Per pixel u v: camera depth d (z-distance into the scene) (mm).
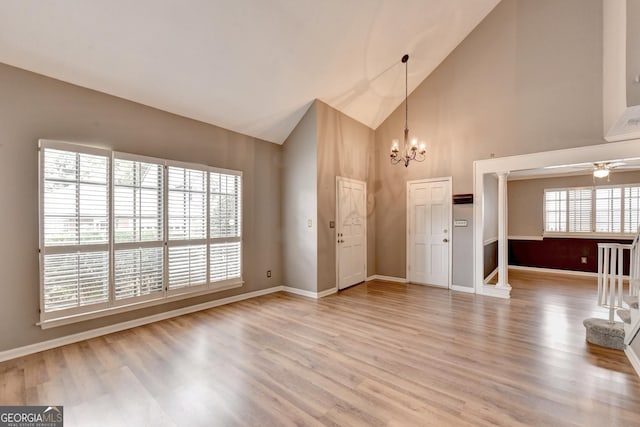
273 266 5000
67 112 2967
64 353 2732
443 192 5207
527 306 4152
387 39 4164
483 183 4789
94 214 3074
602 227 6105
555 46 4121
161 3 2646
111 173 3193
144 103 3498
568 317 3686
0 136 2623
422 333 3189
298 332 3229
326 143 4801
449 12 4289
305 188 4742
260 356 2664
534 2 4285
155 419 1844
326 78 4289
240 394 2096
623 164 4914
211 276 4094
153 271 3531
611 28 3305
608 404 1963
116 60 2959
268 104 4234
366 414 1875
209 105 3869
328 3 3291
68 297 2920
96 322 3131
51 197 2826
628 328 2646
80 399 2045
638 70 2479
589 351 2738
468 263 4941
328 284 4824
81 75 2965
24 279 2727
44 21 2477
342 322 3533
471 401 2000
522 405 1956
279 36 3371
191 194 3889
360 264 5633
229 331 3260
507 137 4520
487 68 4711
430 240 5383
